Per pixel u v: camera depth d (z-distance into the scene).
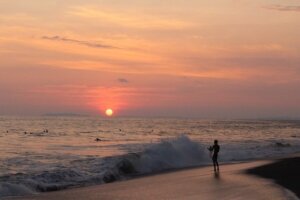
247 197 16.19
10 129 93.25
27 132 80.50
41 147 44.72
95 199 16.67
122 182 21.20
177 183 20.33
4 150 40.22
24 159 31.25
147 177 23.20
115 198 16.73
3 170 25.33
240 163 29.64
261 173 23.25
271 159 32.12
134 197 16.91
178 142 33.09
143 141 57.12
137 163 26.81
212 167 27.64
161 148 30.44
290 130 107.50
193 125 148.75
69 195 17.48
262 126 143.25
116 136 70.88
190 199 16.12
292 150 42.41
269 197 16.08
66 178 22.12
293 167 25.83
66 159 31.36
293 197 16.06
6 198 16.84
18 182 19.67
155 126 133.00
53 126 119.06
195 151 32.38
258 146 44.75
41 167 26.62
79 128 107.44
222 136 70.81
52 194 17.75
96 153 37.34
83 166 26.33
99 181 22.03
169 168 27.81
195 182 20.39
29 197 17.14
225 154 35.66
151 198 16.61
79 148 43.50
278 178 21.27
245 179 21.00
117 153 37.41
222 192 17.36
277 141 55.22
